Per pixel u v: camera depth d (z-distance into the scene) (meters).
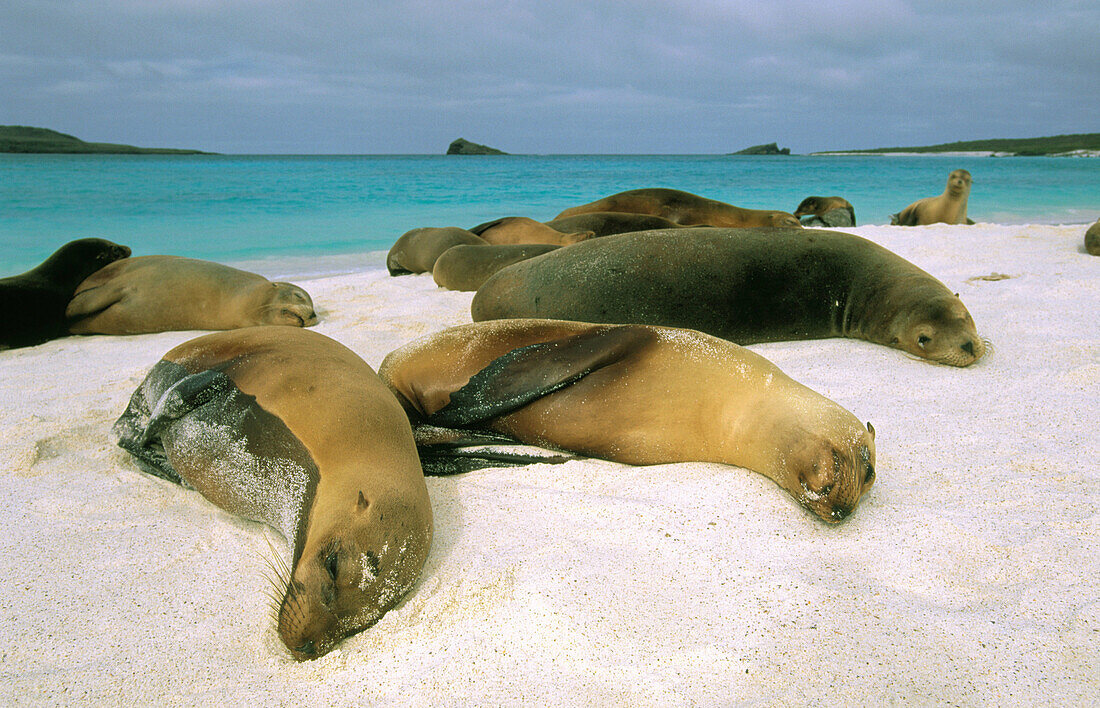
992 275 4.30
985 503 2.01
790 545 1.87
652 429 2.22
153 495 2.18
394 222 9.42
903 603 1.63
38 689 1.44
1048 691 1.37
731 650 1.50
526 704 1.38
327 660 1.52
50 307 3.96
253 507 2.00
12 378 3.12
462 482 2.19
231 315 3.99
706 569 1.78
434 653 1.51
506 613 1.61
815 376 2.93
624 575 1.75
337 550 1.63
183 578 1.82
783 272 3.40
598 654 1.49
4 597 1.73
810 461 1.96
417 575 1.72
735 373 2.21
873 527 1.94
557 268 3.52
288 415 1.94
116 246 4.43
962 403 2.62
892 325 3.23
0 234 7.71
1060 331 3.27
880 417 2.54
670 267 3.40
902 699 1.36
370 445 1.87
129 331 4.04
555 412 2.28
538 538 1.91
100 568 1.85
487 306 3.66
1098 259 4.75
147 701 1.42
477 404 2.29
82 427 2.56
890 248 5.34
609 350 2.25
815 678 1.42
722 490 2.09
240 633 1.62
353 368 2.12
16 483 2.23
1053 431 2.37
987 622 1.55
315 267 6.34
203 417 2.05
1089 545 1.81
